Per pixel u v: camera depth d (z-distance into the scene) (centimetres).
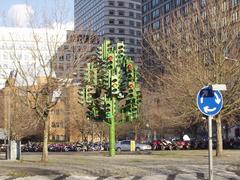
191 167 2231
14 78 3209
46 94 2884
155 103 5666
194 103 3306
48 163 2653
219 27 3328
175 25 3569
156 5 11156
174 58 3453
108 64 3156
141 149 6059
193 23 3472
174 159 3034
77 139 9862
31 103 3041
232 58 3294
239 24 3381
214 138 6462
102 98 3253
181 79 3316
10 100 5147
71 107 5581
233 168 2153
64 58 3048
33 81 2978
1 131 6116
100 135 7931
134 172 1977
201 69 3241
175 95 3384
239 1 3459
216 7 3381
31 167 2319
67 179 1698
